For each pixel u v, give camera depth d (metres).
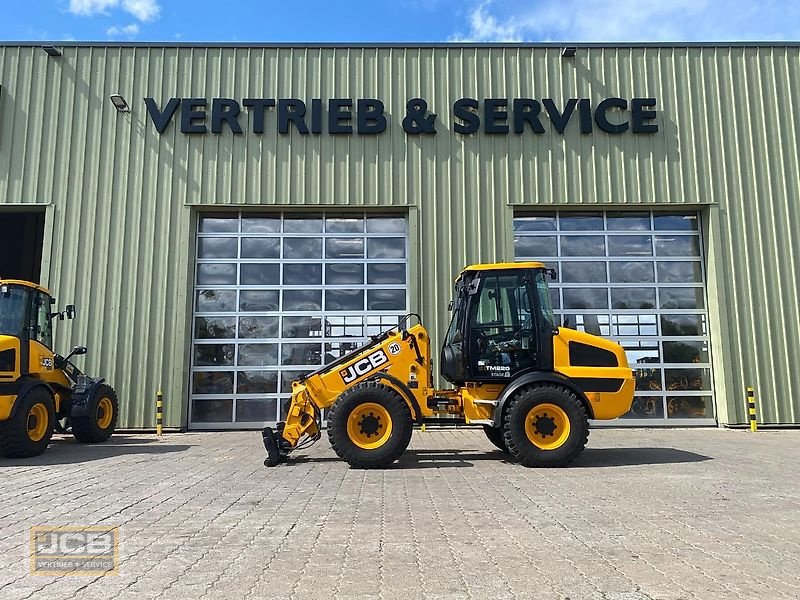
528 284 8.26
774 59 13.56
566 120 13.16
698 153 13.24
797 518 5.12
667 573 3.77
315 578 3.71
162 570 3.88
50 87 13.01
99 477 7.21
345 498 5.97
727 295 12.80
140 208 12.70
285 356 12.73
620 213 13.35
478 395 8.18
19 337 9.20
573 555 4.14
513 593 3.46
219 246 13.01
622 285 13.12
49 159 12.77
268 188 12.90
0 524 5.03
